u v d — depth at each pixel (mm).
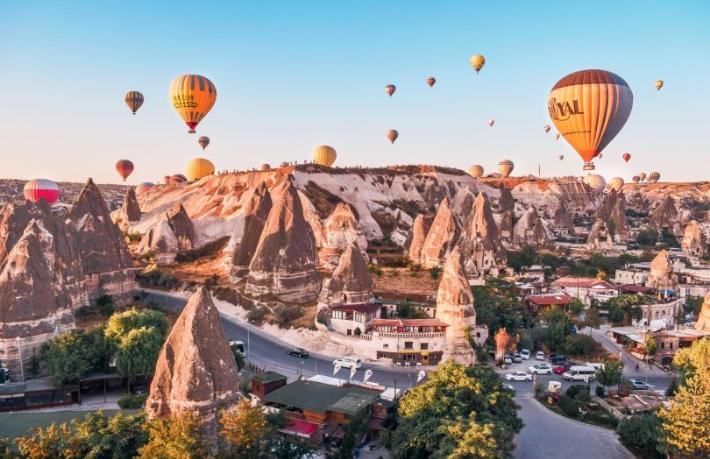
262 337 97938
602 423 64438
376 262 146500
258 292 114812
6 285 76625
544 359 88312
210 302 49562
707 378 57156
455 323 86000
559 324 92625
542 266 149375
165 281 135125
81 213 116312
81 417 55125
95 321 99875
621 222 196125
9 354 75375
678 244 194500
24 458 44375
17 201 103938
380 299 107750
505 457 50031
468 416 52312
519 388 75812
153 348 69688
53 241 85250
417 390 55438
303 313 102688
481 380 55844
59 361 68062
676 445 51500
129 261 120250
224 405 48375
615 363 73750
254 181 187875
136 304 116438
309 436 56719
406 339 84625
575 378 78875
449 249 139125
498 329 93188
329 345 89938
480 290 107375
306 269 116562
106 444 46031
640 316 103938
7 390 67250
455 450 46094
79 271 104875
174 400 47438
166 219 162250
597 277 135625
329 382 70188
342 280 101000
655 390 75750
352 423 57938
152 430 44469
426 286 123625
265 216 135625
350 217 152500
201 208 186875
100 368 72375
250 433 45469
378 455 56406
